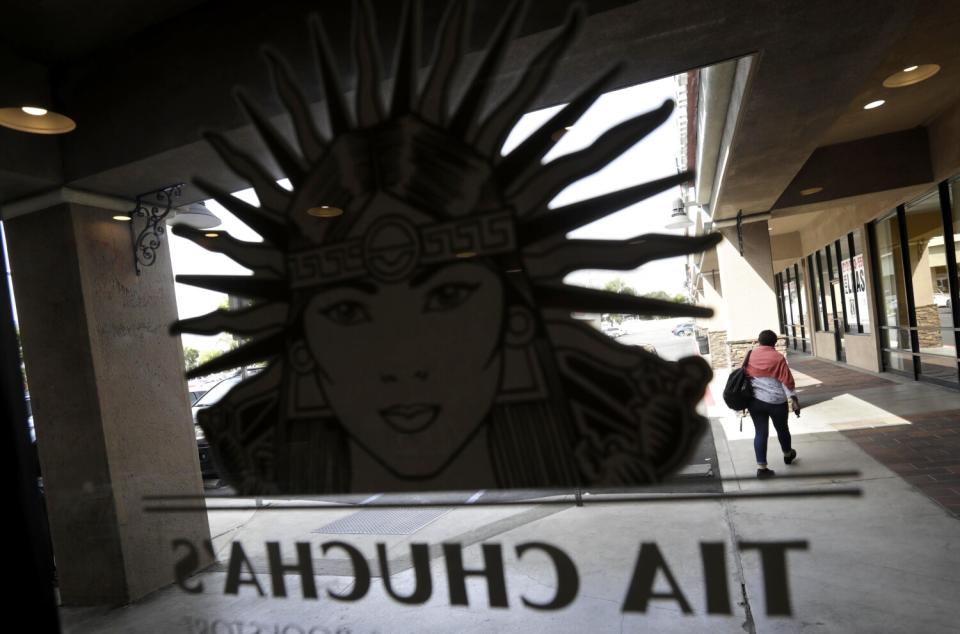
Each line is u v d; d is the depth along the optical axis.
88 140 2.68
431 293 1.77
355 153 1.94
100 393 2.64
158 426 2.46
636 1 1.96
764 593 1.40
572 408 1.61
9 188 2.79
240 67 2.28
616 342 1.58
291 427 1.90
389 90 1.95
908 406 5.82
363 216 1.88
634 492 1.54
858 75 3.26
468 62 1.88
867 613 1.79
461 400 1.73
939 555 2.09
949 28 4.26
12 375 1.78
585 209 1.65
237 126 2.27
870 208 9.36
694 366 1.51
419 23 1.95
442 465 1.73
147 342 2.61
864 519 2.17
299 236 1.96
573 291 1.64
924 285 7.82
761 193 6.12
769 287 7.46
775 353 3.29
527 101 1.82
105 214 2.78
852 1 2.36
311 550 1.83
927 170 7.00
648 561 1.49
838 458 3.26
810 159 7.33
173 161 2.53
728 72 3.35
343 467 1.83
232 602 1.91
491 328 1.71
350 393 1.84
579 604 1.53
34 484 1.83
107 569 2.38
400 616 1.70
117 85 2.59
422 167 1.84
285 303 1.95
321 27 2.13
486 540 1.66
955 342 6.95
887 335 9.49
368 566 1.77
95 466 2.56
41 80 2.70
